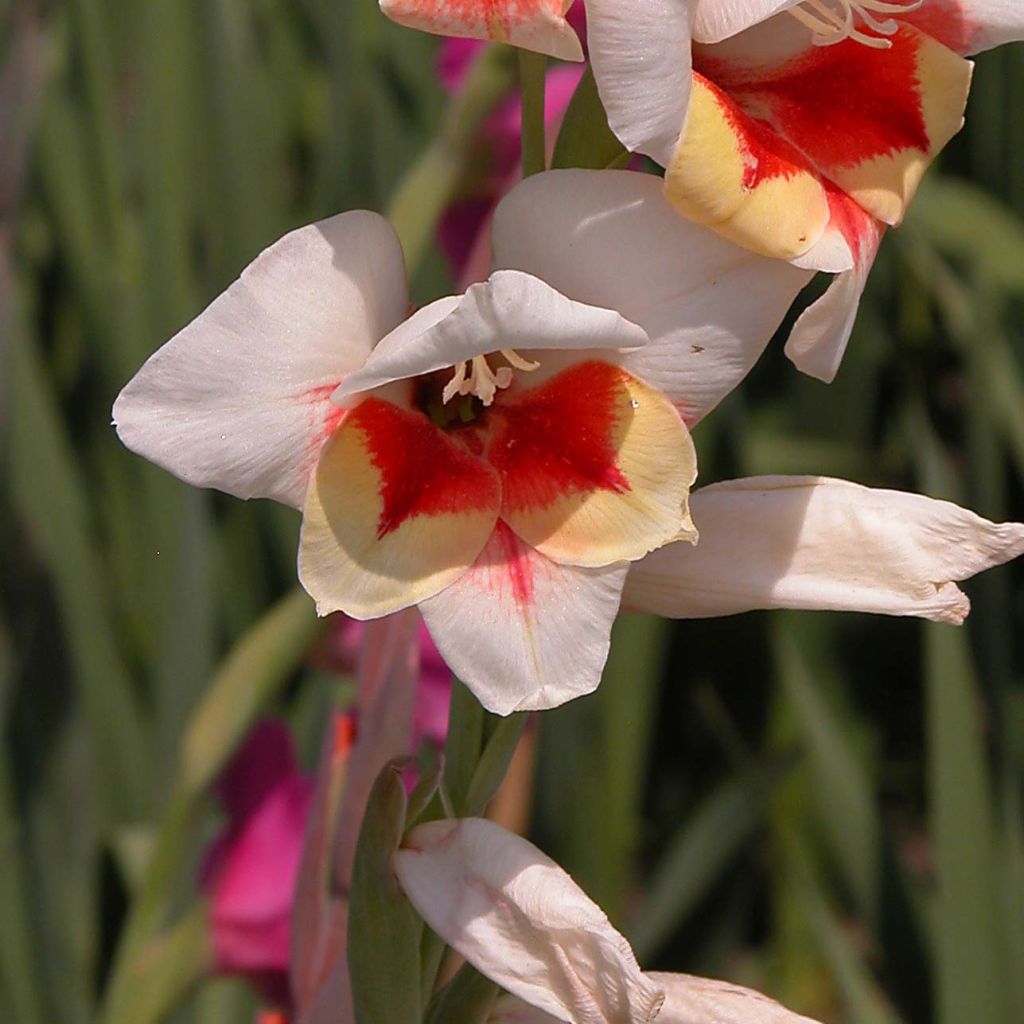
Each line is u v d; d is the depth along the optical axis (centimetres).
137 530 145
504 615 95
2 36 124
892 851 133
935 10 97
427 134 156
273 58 173
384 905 98
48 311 164
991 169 172
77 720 126
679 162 94
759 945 171
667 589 99
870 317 161
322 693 130
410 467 96
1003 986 121
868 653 178
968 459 142
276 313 95
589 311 94
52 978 121
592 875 136
